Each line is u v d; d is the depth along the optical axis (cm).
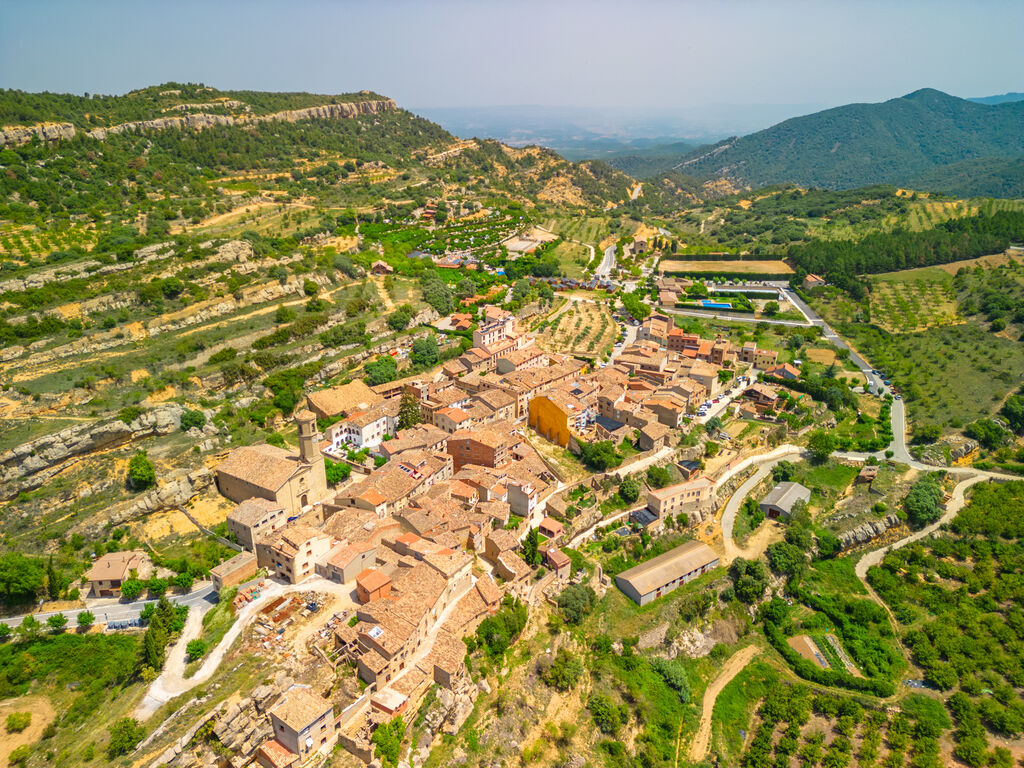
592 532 19088
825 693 16525
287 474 16300
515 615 15038
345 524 15688
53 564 14188
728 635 18075
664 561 18662
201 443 17700
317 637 12781
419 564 14538
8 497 14962
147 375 19612
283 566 14400
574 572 17700
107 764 10419
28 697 11938
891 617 18838
